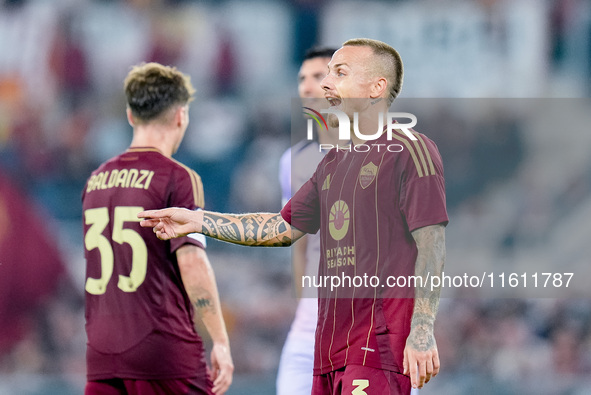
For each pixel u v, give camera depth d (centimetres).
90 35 4719
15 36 4647
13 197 3709
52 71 4628
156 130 1521
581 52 4772
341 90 1232
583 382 2611
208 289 1437
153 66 1548
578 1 4781
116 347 1423
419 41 4831
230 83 4759
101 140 4544
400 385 1106
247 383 2481
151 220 1254
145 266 1431
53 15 4678
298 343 1616
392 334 1118
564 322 3388
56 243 3716
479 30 4809
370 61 1233
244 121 4559
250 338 3572
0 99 4522
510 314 3406
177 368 1429
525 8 4794
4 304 3538
